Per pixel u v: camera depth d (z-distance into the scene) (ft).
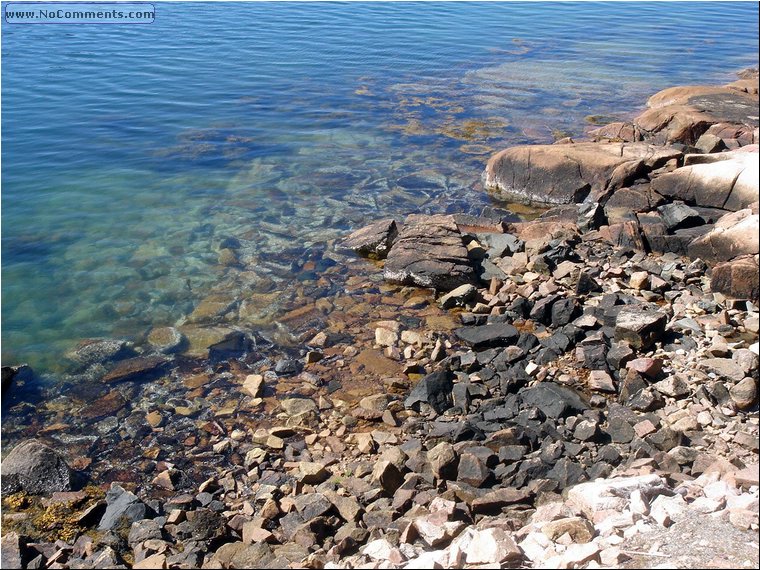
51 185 62.49
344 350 39.42
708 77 111.65
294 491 28.12
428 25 151.23
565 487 26.68
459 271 45.42
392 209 60.54
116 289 46.09
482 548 20.86
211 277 47.98
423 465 28.55
